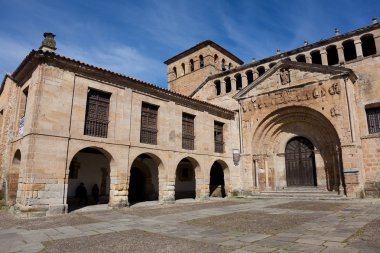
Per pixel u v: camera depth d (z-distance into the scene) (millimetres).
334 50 26891
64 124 14828
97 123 16703
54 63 14953
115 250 6961
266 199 22344
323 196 20750
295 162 25641
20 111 17156
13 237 8719
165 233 9062
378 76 22141
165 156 20094
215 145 25469
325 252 6359
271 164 26062
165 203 19297
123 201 16750
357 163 19734
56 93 14781
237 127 27812
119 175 16875
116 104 17578
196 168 23031
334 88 21641
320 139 24062
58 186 14070
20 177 14125
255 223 10711
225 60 39812
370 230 8695
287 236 8242
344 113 20875
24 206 12844
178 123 21703
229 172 25641
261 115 25594
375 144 21062
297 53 27172
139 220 11898
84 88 16109
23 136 14742
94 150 19578
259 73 29984
